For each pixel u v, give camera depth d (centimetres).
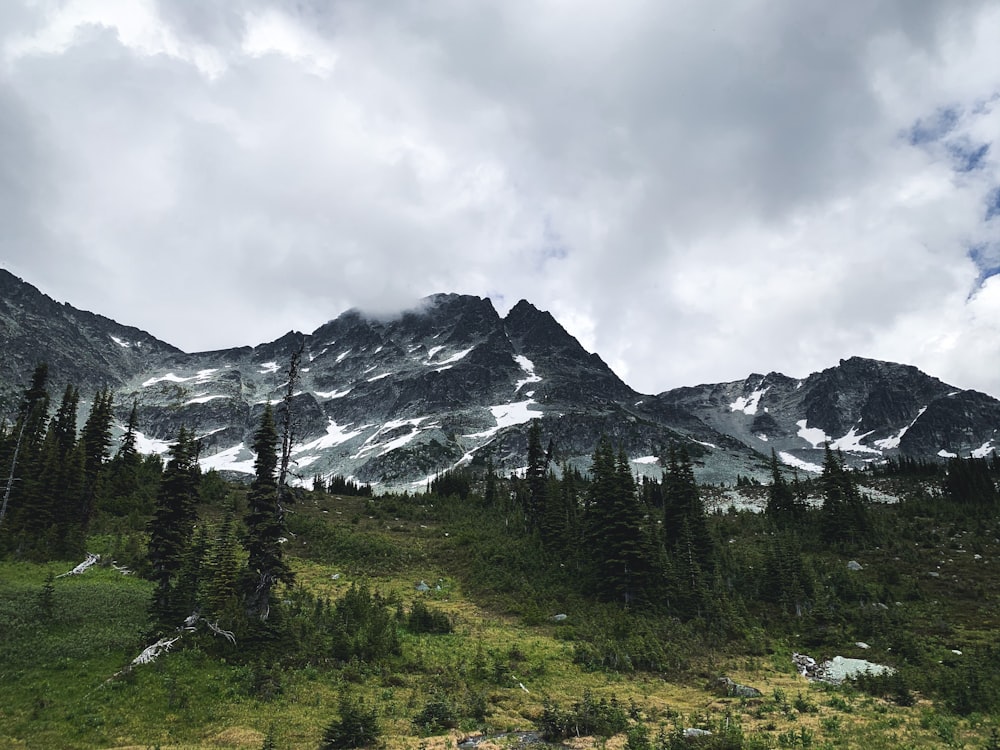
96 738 2244
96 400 6681
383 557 6650
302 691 2861
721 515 9881
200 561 4128
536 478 7650
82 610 3509
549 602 5341
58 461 6050
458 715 2631
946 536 7112
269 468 3841
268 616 3472
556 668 3653
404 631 4225
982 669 3388
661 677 3653
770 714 2667
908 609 5012
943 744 2014
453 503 9775
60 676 2697
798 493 9394
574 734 2416
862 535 7162
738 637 4572
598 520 5922
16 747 2111
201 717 2503
